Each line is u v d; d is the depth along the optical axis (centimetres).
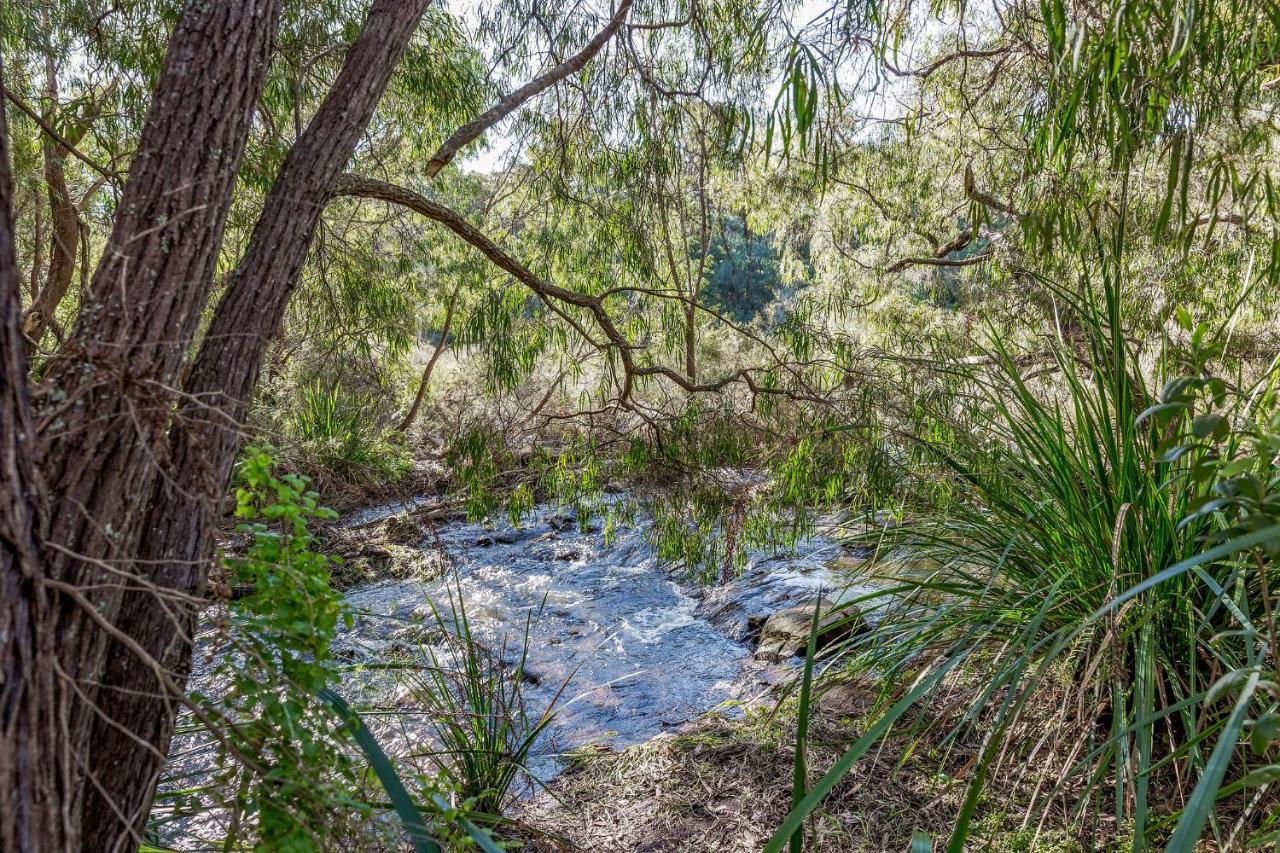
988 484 288
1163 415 121
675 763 287
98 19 406
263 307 187
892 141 648
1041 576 250
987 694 205
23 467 107
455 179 706
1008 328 450
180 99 154
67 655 118
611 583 585
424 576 587
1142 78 202
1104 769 189
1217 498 116
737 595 521
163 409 132
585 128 468
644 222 488
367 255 511
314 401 611
